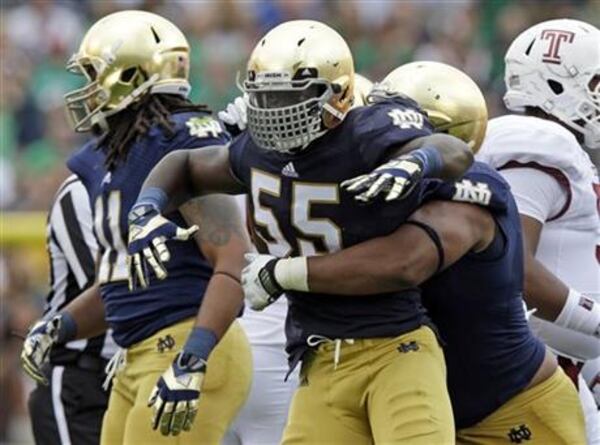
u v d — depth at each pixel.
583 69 18.88
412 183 14.54
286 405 20.38
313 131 15.41
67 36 44.62
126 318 18.02
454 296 16.41
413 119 15.54
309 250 15.82
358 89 18.61
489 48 41.19
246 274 15.72
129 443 17.77
